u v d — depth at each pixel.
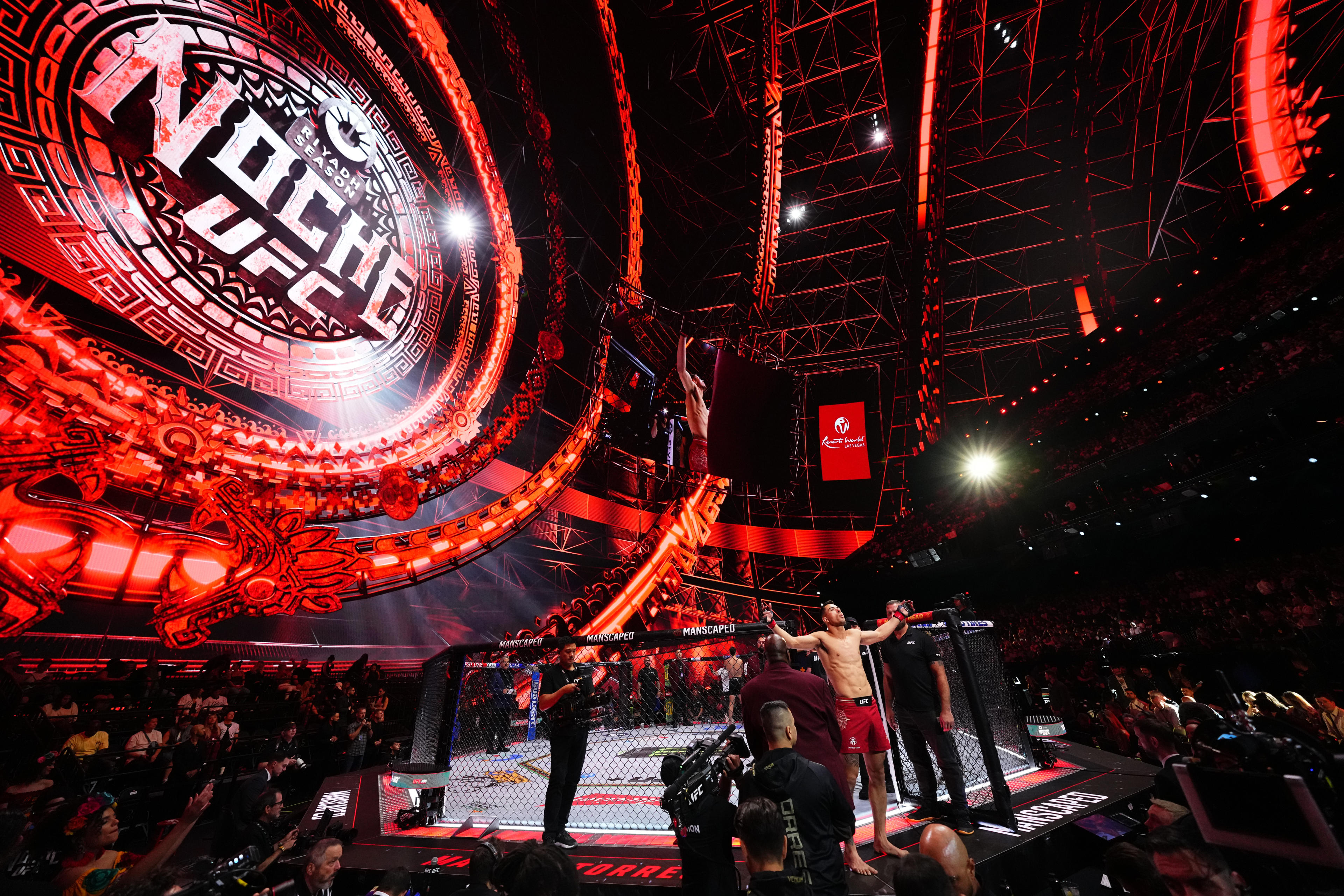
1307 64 12.88
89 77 11.07
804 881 2.37
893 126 23.30
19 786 6.49
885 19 20.98
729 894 2.90
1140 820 4.74
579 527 24.59
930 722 4.67
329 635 17.06
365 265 15.96
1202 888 2.11
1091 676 14.38
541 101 22.27
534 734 10.30
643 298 12.66
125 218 11.30
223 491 12.00
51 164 10.33
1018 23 19.47
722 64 22.05
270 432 13.06
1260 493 13.50
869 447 28.00
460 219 18.92
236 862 2.78
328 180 15.38
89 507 10.12
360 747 11.16
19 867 4.37
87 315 10.47
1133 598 18.36
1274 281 13.23
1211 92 15.34
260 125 14.00
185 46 12.77
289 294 14.08
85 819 4.04
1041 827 4.24
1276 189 14.37
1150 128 18.45
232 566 11.98
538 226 22.28
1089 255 22.67
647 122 24.31
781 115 21.64
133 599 10.52
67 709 8.68
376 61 17.20
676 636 4.93
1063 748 7.63
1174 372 15.77
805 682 3.73
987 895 3.56
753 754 3.66
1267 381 13.38
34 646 10.27
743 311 25.81
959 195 23.84
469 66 20.05
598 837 4.75
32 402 9.58
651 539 22.48
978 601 24.28
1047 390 19.78
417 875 4.12
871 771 4.10
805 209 25.92
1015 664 22.03
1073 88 20.62
